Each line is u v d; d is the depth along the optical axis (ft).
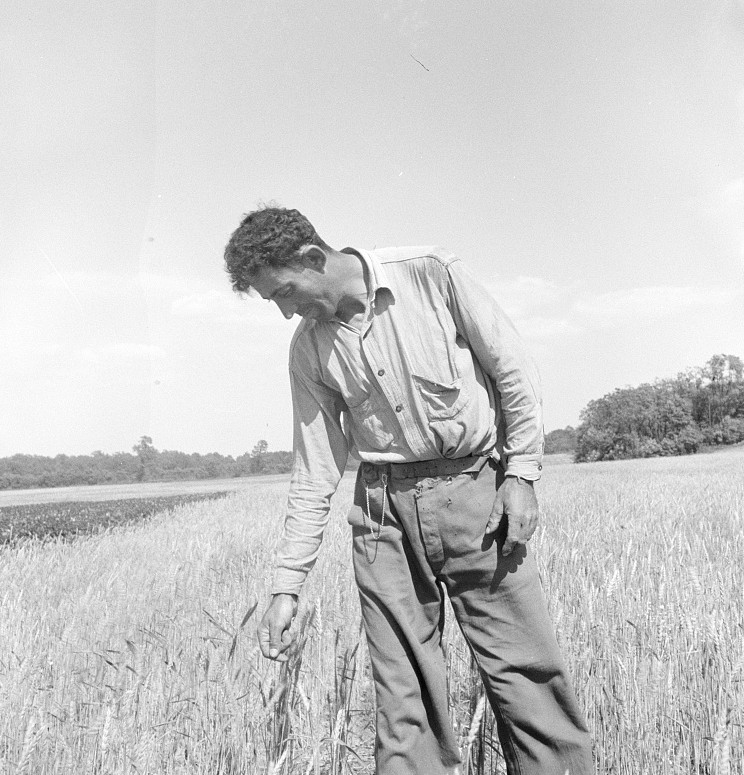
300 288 5.51
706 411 213.87
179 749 6.64
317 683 7.38
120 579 12.48
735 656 7.50
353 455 6.28
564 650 8.15
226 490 117.70
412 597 5.94
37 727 6.68
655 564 12.86
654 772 6.44
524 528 5.50
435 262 5.59
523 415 5.65
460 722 7.71
